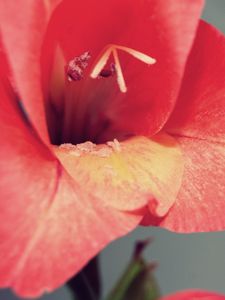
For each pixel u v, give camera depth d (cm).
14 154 13
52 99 16
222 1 28
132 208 13
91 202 13
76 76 15
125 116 16
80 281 15
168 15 13
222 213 14
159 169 14
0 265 12
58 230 12
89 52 15
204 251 27
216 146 15
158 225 14
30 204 12
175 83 14
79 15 15
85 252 12
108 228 13
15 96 14
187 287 27
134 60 15
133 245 27
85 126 16
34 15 13
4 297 24
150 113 15
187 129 15
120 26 15
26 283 11
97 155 14
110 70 15
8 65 14
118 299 16
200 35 15
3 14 12
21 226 12
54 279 12
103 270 26
